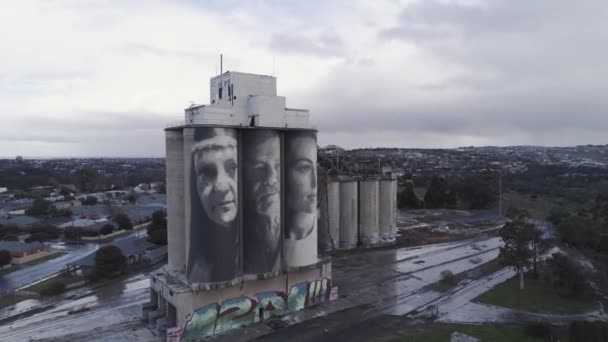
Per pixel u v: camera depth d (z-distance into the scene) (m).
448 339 47.56
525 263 64.94
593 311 56.59
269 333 49.44
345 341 47.44
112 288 68.38
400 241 100.06
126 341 47.78
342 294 63.31
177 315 46.62
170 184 53.28
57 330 51.09
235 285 50.28
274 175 51.91
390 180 96.75
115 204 165.88
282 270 53.84
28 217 128.62
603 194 132.25
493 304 59.53
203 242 47.25
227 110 49.72
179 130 52.03
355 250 91.88
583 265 76.44
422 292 64.94
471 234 109.62
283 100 53.03
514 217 69.81
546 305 58.78
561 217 117.62
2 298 63.66
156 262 84.56
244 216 51.59
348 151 102.19
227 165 48.12
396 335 48.97
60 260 89.19
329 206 88.81
